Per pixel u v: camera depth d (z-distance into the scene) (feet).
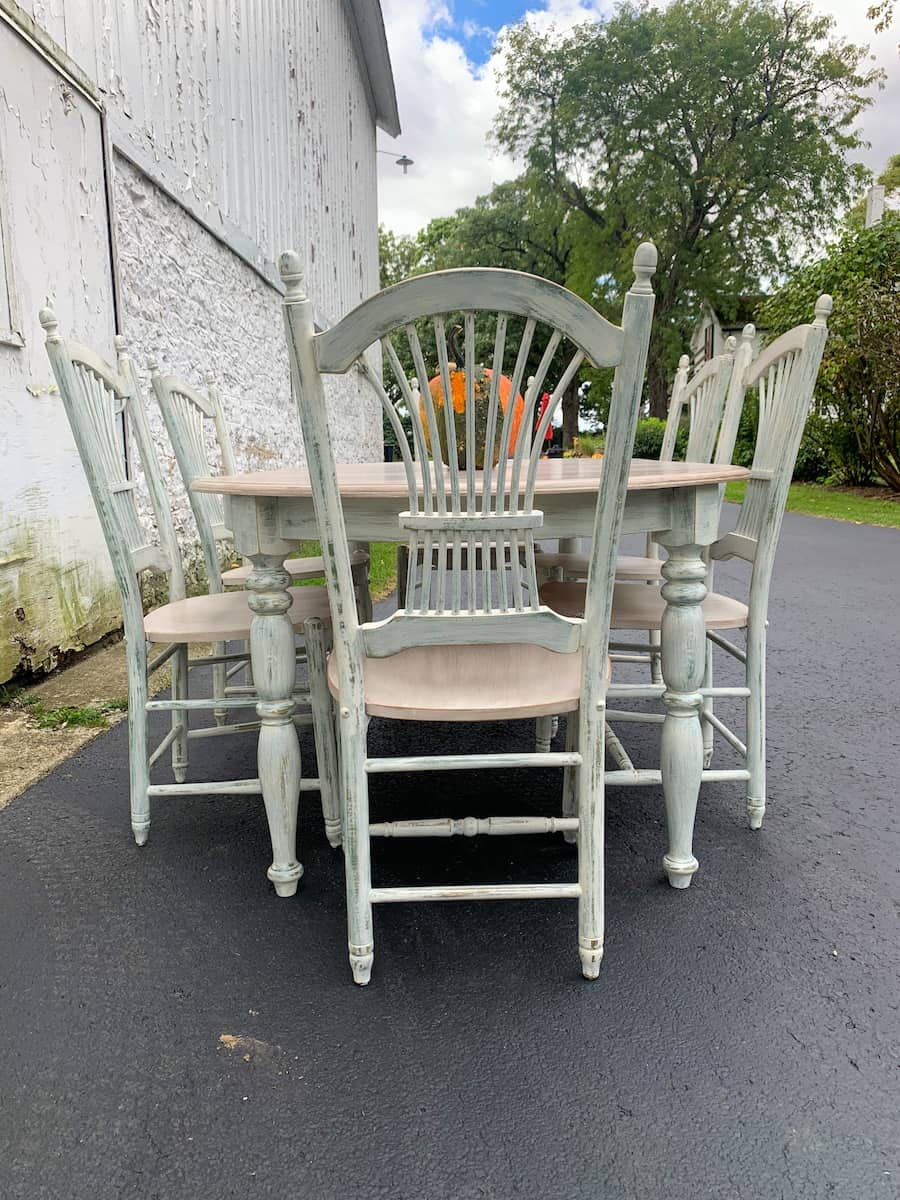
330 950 4.79
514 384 3.86
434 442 3.93
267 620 5.07
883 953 4.71
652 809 6.71
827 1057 3.92
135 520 6.33
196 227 15.37
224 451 8.74
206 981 4.50
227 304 17.37
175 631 5.82
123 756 7.63
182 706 5.90
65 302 9.89
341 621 4.21
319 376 3.77
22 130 8.88
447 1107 3.62
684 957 4.69
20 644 8.93
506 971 4.59
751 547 6.11
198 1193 3.20
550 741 7.83
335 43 29.14
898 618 13.38
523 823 4.63
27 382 9.00
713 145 61.11
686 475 4.96
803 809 6.56
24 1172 3.29
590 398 73.00
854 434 34.17
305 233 24.54
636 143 61.62
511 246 76.18
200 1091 3.72
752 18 58.29
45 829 6.27
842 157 60.90
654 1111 3.60
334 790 5.93
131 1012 4.24
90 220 10.59
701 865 5.71
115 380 6.32
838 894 5.33
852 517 27.12
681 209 62.03
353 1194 3.20
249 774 7.38
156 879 5.57
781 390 5.99
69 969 4.59
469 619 4.22
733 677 10.21
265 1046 4.00
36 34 9.07
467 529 4.08
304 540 4.99
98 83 11.06
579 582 7.95
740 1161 3.34
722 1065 3.86
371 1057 3.93
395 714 4.31
